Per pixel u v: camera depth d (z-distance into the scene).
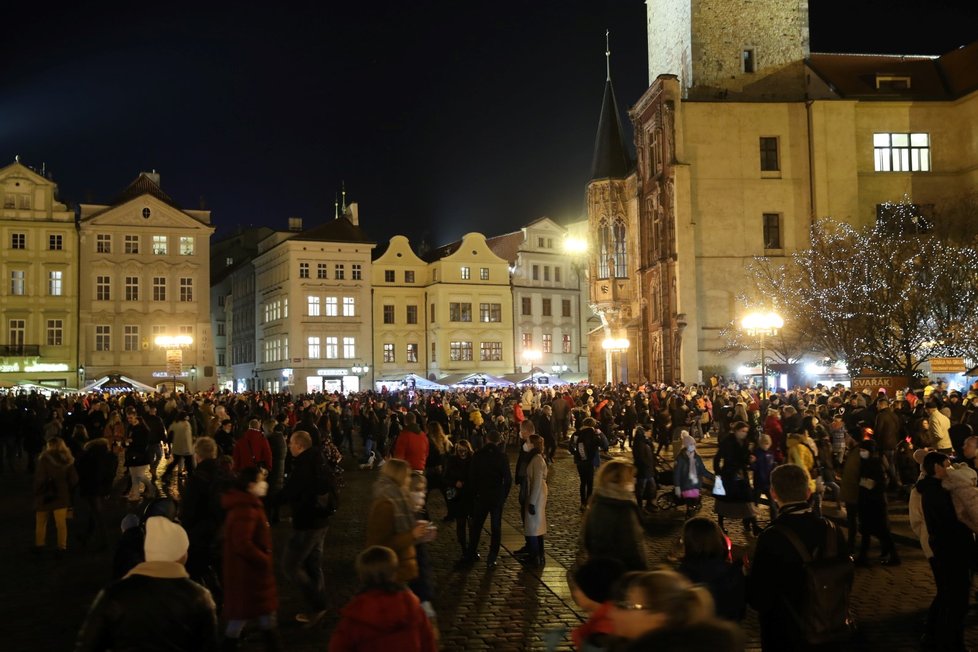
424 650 5.91
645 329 62.03
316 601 10.88
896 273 45.81
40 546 15.43
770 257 55.84
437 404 36.78
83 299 71.88
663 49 64.75
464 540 15.02
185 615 5.48
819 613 6.31
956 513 9.55
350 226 81.12
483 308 82.38
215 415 25.84
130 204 73.50
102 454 16.16
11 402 34.31
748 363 54.03
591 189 66.69
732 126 56.47
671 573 4.02
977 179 55.34
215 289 106.62
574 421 36.28
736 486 16.22
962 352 44.41
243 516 9.31
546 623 10.92
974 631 10.43
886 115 57.31
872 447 14.12
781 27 60.16
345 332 78.88
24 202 70.94
